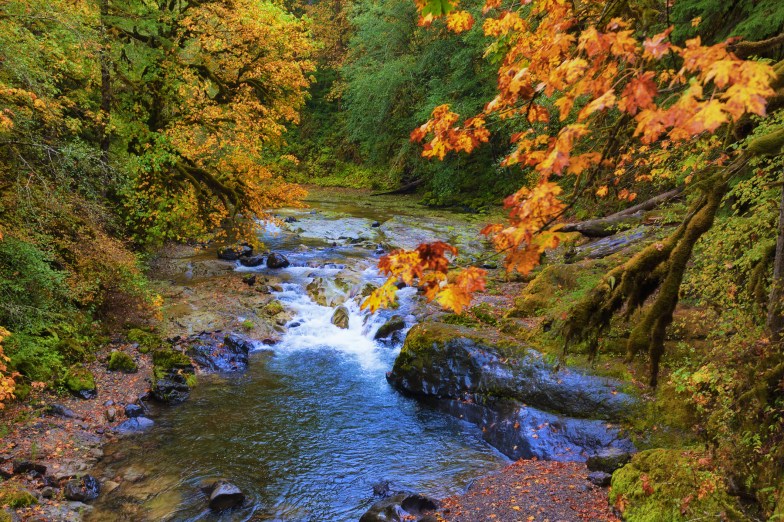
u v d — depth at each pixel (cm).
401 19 2672
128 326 1099
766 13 794
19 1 816
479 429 810
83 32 971
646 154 572
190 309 1225
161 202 1346
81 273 994
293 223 2172
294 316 1275
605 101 177
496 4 300
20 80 821
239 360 1047
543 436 729
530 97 260
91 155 911
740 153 340
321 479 680
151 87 1354
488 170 2684
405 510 588
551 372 787
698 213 331
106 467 691
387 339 1142
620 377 743
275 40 1372
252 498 638
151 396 881
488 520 559
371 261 1672
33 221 913
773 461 422
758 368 442
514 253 204
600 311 377
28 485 621
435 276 222
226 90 1386
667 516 492
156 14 1273
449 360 892
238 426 811
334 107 4009
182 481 667
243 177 1390
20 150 882
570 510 561
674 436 650
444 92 2372
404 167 3206
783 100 301
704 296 665
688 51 164
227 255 1641
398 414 862
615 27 199
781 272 427
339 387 958
